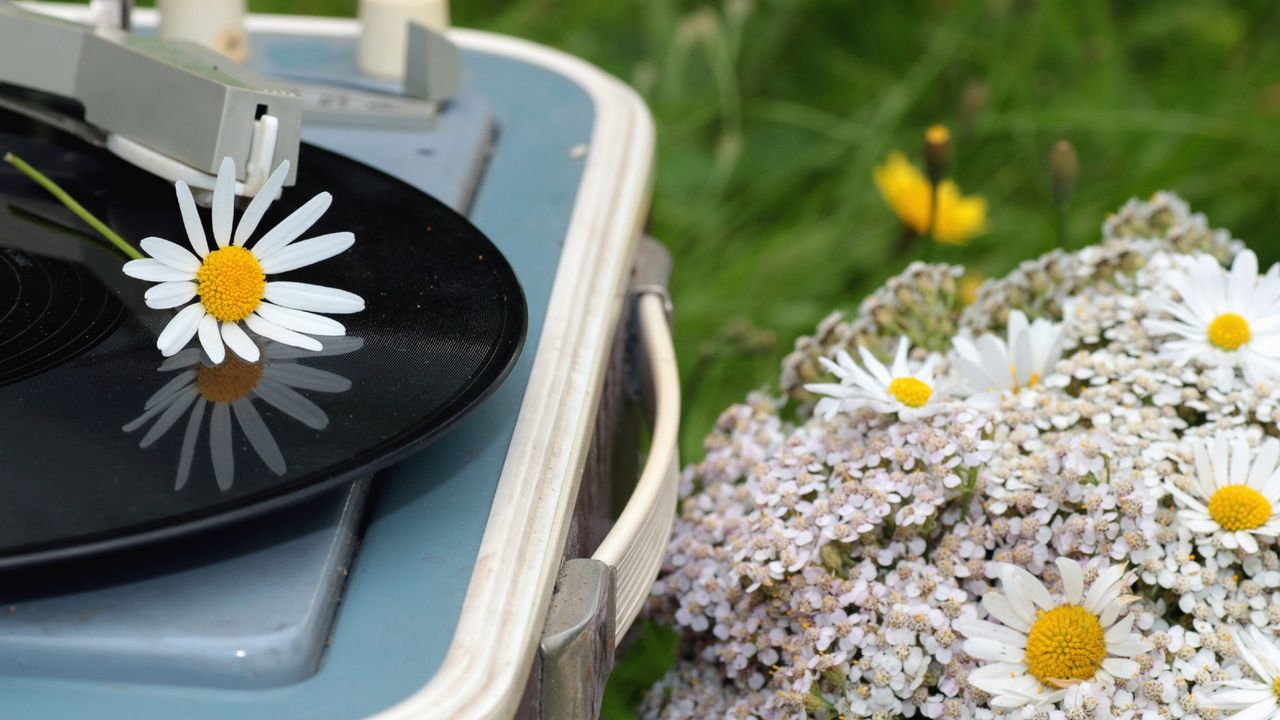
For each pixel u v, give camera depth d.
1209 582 0.63
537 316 0.65
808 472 0.68
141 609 0.53
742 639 0.67
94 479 0.54
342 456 0.54
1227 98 1.33
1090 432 0.66
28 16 0.65
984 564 0.64
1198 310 0.68
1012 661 0.62
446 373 0.57
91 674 0.53
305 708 0.52
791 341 1.16
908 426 0.66
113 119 0.64
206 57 0.64
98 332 0.58
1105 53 1.33
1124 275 0.73
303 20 0.85
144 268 0.57
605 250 0.70
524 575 0.56
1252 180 1.26
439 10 0.79
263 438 0.55
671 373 0.70
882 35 1.50
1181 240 0.74
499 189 0.73
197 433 0.55
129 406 0.56
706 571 0.69
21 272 0.60
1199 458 0.64
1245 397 0.66
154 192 0.65
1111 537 0.63
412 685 0.53
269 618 0.53
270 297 0.59
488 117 0.77
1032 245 1.22
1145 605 0.64
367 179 0.66
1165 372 0.68
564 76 0.82
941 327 0.74
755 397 0.74
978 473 0.65
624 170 0.75
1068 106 1.34
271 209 0.64
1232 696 0.61
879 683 0.63
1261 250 1.25
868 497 0.65
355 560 0.56
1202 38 1.40
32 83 0.65
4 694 0.52
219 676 0.53
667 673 0.72
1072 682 0.62
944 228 1.04
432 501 0.58
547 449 0.60
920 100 1.41
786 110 1.44
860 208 1.28
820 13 1.52
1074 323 0.71
